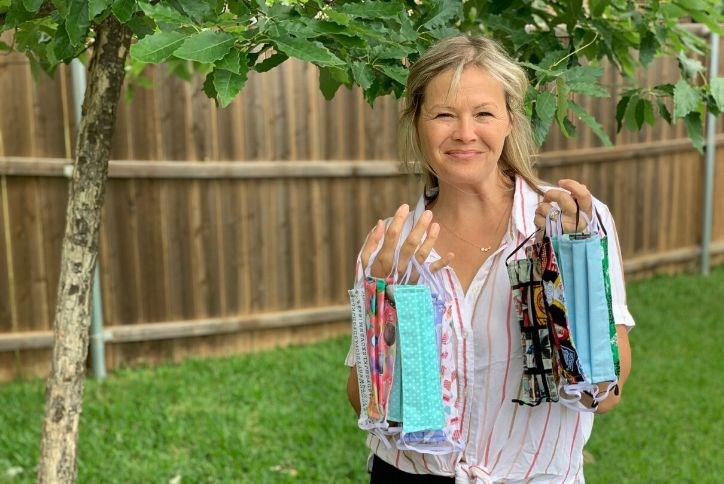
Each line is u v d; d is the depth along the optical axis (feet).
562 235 5.07
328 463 12.51
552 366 5.01
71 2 5.12
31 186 15.24
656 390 15.38
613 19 8.34
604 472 12.19
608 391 5.07
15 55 14.55
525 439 5.41
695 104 6.60
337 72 6.23
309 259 17.80
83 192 6.52
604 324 4.91
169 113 15.84
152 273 16.33
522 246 5.25
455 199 5.59
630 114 7.51
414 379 5.03
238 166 16.49
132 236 16.03
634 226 23.00
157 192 16.10
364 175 17.83
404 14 6.28
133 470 12.21
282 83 16.72
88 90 6.44
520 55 7.50
